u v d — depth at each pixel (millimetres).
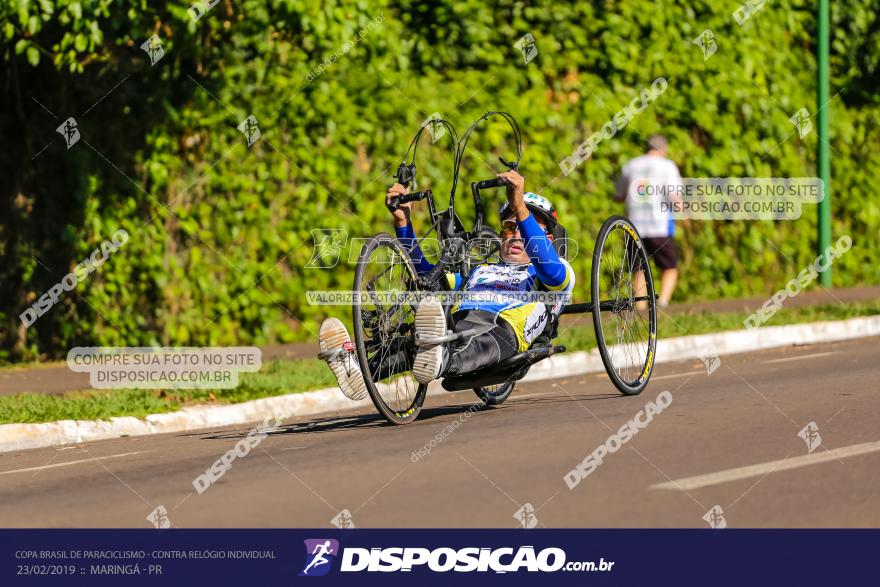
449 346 20797
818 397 22500
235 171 35281
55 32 32625
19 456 22625
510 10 38406
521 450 18422
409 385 26297
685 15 40781
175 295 35156
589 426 20344
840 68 45906
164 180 34781
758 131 42812
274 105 35281
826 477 15930
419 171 36344
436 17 37500
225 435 23281
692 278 41906
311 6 33500
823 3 43000
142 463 20203
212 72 34875
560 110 38625
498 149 37531
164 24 32781
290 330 36094
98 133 34594
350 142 35812
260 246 35562
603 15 39281
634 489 15664
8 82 34375
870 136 46500
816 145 44312
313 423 24031
